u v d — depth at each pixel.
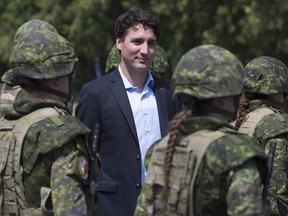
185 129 6.40
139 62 8.77
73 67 7.07
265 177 6.37
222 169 6.07
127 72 8.87
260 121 8.72
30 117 6.94
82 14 30.61
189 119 6.39
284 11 27.31
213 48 6.45
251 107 8.97
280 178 8.31
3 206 6.97
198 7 28.27
